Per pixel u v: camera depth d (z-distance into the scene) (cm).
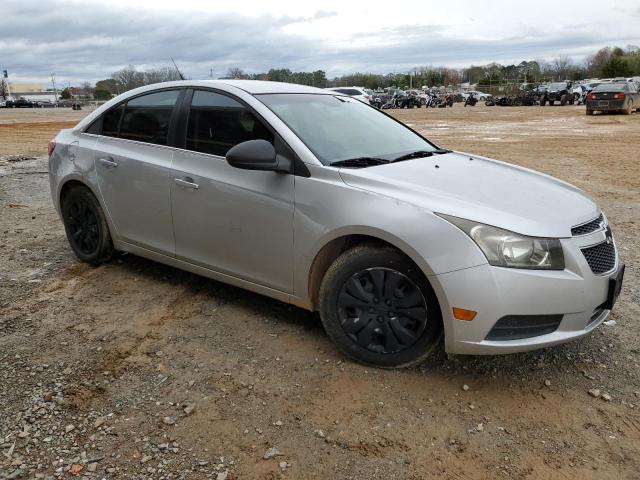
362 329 343
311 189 353
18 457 271
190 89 436
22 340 383
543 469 266
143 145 453
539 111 3725
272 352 366
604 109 2970
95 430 291
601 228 343
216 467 266
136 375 341
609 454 276
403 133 465
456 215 311
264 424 296
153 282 482
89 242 515
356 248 341
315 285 368
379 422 298
